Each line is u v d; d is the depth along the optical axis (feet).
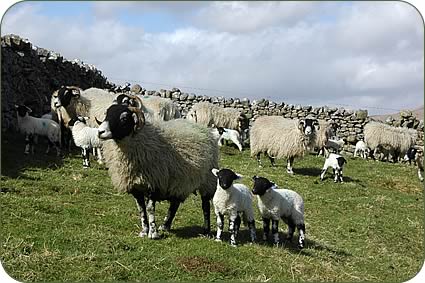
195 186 31.12
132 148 28.84
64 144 56.65
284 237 33.99
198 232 32.40
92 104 56.44
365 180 62.03
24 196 35.63
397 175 67.87
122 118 28.07
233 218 29.89
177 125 31.32
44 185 39.14
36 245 26.40
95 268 24.30
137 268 24.82
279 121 61.77
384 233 40.65
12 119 57.98
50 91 67.46
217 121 80.28
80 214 32.99
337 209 45.88
